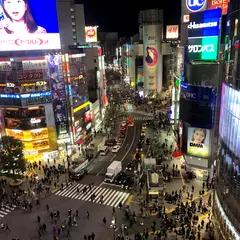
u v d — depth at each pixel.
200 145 56.53
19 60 63.91
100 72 100.00
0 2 63.56
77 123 76.50
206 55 54.62
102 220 46.38
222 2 62.97
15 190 56.53
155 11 122.44
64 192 55.53
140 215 47.16
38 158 70.88
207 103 53.78
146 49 126.81
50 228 44.62
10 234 43.56
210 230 41.47
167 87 134.00
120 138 84.38
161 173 55.72
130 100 130.88
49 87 68.25
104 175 62.25
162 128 90.69
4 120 69.62
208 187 54.03
